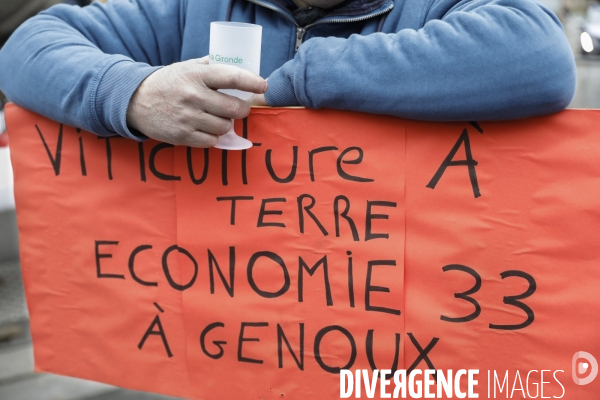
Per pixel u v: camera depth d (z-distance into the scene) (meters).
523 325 1.43
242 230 1.59
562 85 1.28
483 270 1.44
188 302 1.66
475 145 1.41
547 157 1.38
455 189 1.44
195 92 1.35
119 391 3.07
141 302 1.71
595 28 10.59
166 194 1.65
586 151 1.36
